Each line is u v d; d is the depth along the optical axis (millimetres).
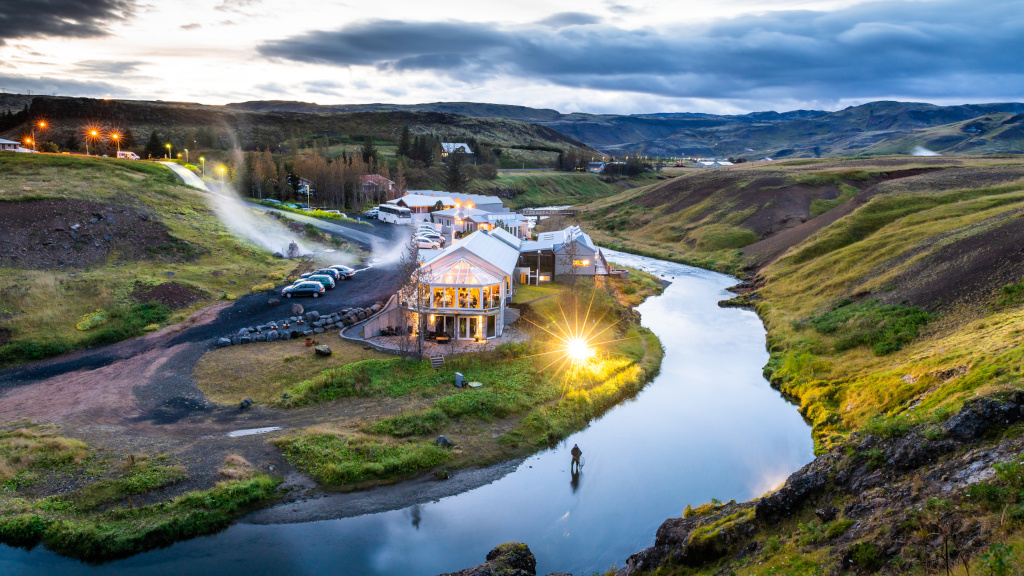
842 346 47250
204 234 68125
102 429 32281
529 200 186625
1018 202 73812
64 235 58469
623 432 36938
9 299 46000
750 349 53719
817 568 17078
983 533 15547
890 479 20172
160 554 24219
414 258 47156
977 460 18922
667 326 60781
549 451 34344
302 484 29188
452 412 36719
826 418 36625
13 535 24047
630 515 28047
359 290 58562
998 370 28562
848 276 64812
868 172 126125
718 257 97750
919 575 15062
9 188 64562
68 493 26531
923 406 30172
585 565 24547
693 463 33000
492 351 45531
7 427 31734
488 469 31938
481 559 24891
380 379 40031
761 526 20906
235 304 53031
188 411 35125
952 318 44625
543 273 69062
